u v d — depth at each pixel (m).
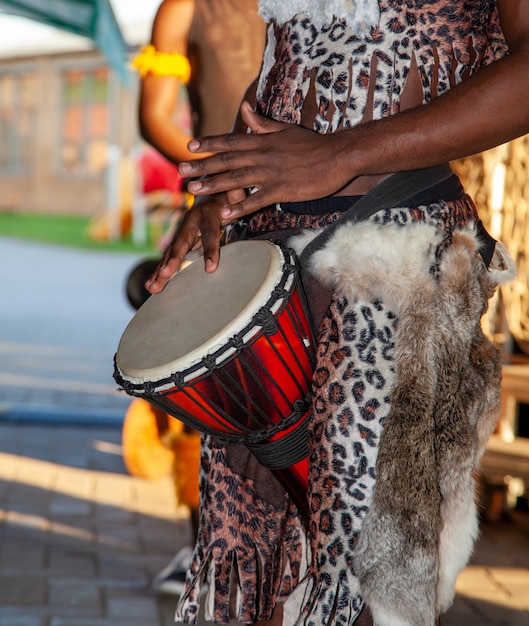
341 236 1.80
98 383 7.91
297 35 1.93
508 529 4.91
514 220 4.86
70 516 4.79
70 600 3.74
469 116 1.70
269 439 1.91
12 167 33.84
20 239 22.86
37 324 10.95
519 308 4.94
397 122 1.74
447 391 1.75
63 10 7.78
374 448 1.77
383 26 1.85
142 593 3.85
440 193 1.89
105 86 30.31
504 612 3.86
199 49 3.62
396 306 1.77
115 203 22.66
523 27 1.73
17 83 33.41
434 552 1.71
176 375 1.81
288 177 1.76
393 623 1.70
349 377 1.78
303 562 2.02
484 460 4.70
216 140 1.79
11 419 6.64
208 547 2.04
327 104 1.87
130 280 3.29
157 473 4.57
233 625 3.13
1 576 3.94
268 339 1.81
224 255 2.00
